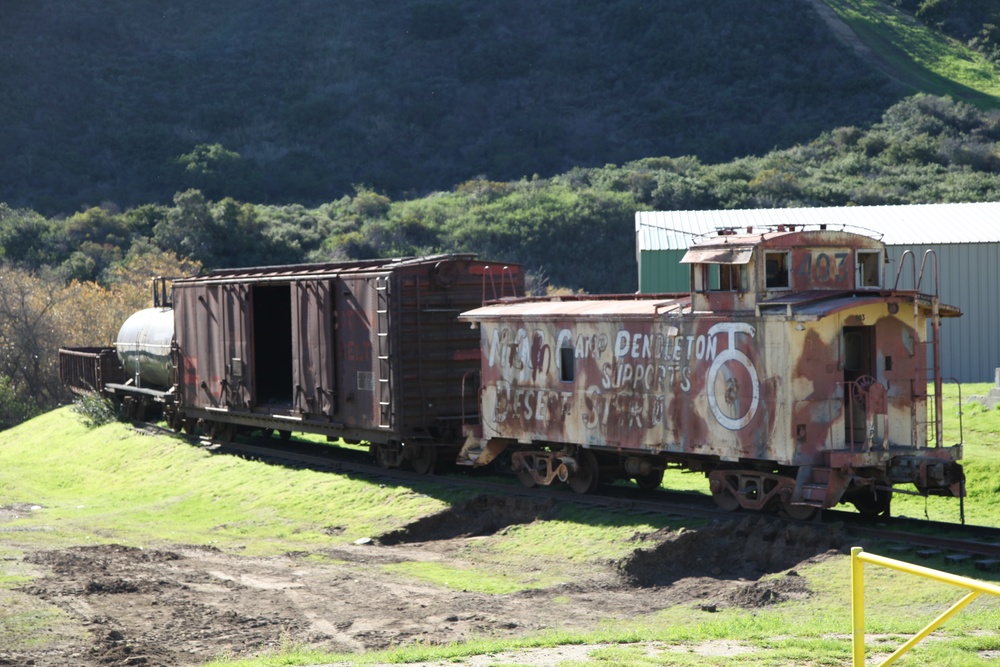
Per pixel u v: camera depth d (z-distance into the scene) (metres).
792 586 14.12
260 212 87.19
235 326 28.47
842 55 112.56
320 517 22.06
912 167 84.00
